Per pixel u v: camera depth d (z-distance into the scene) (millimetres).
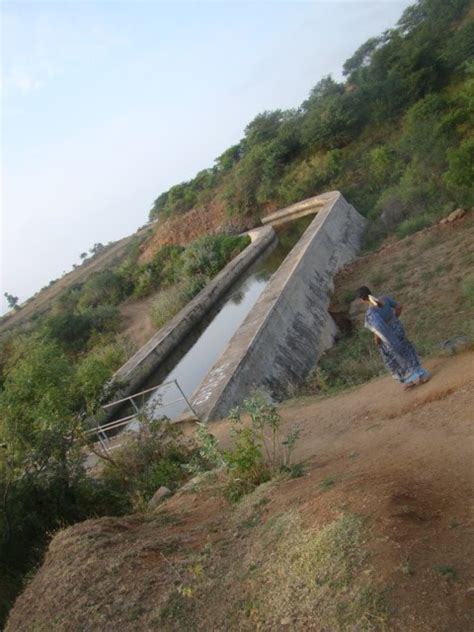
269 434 8695
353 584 3096
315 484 5016
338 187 40438
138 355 21766
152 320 31188
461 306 15047
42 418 9102
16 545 7430
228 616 3596
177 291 32812
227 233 49281
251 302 25812
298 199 43594
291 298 18891
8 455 8703
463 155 20750
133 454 10047
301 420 9000
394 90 41625
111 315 35906
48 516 8047
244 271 32375
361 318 18656
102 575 4832
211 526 5270
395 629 2697
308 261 22453
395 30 61125
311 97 56469
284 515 4422
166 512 6496
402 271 20078
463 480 4191
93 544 5492
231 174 55094
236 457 6062
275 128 57812
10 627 4926
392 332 7273
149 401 18156
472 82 26156
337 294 21953
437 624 2637
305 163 44969
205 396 13180
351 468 5289
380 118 42688
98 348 29828
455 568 2953
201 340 23344
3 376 13242
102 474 10094
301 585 3375
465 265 17531
